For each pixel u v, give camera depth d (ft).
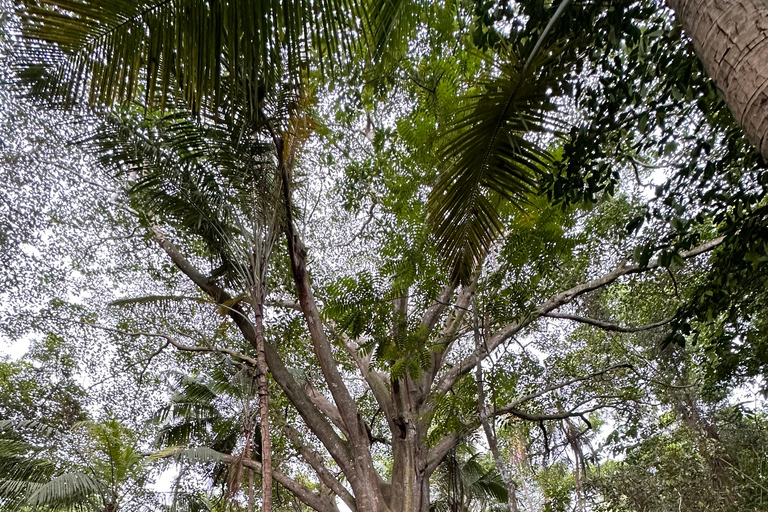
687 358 33.68
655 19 9.84
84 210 31.37
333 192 35.12
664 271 26.81
